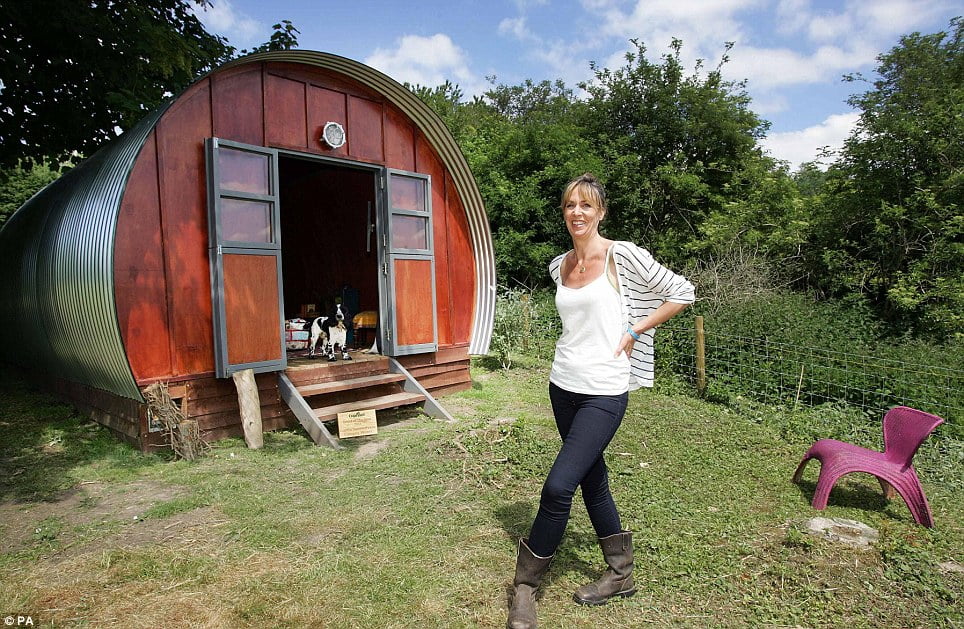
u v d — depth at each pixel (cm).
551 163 1695
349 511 408
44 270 648
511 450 519
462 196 818
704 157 1914
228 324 569
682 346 859
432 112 726
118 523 393
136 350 523
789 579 320
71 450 548
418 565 334
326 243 998
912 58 1416
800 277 1398
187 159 557
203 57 977
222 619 283
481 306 852
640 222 1806
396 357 736
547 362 1017
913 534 383
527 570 274
